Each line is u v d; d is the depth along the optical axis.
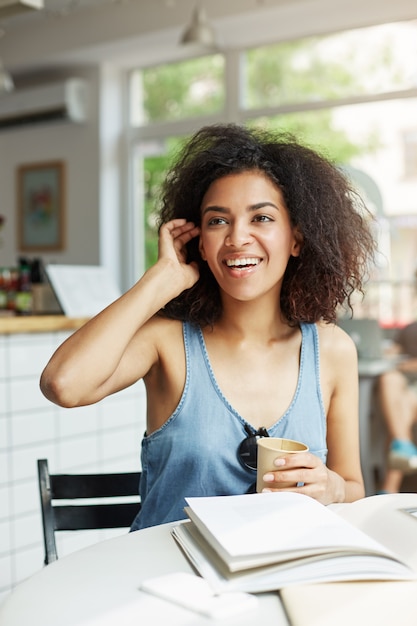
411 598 0.81
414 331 4.21
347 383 1.42
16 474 2.68
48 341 2.82
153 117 5.93
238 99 5.41
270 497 1.06
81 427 2.89
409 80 4.66
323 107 4.97
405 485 3.91
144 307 1.29
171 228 1.40
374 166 4.71
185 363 1.35
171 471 1.32
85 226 6.04
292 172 1.35
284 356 1.38
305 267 1.41
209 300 1.39
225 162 1.34
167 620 0.78
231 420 1.32
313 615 0.76
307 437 1.34
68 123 6.09
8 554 2.64
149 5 5.25
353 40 4.87
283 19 4.93
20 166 6.40
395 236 4.53
